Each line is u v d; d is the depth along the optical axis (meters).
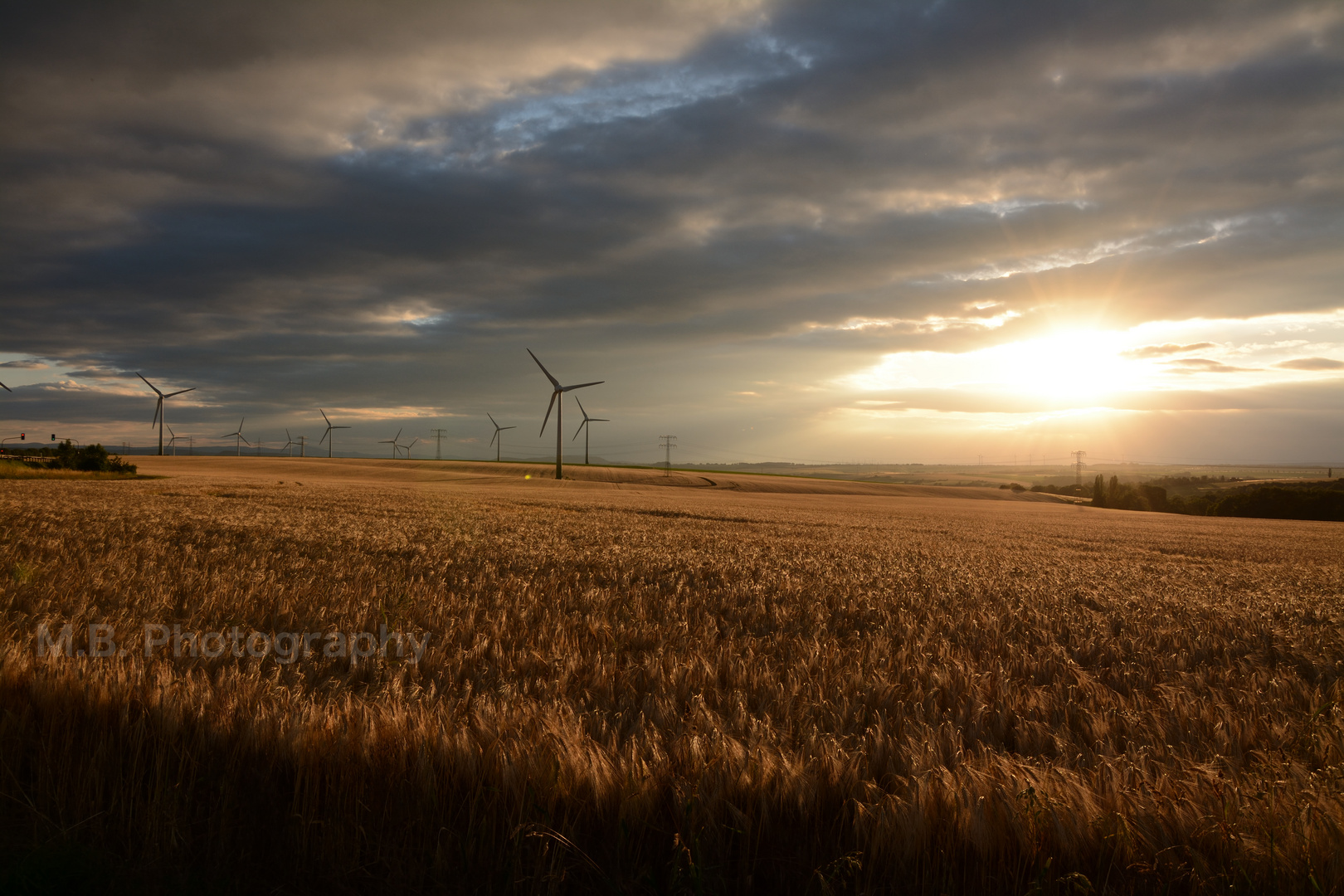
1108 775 4.14
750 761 4.01
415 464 130.25
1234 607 13.48
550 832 3.37
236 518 23.33
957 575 17.19
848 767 4.11
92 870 3.40
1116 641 9.34
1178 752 4.80
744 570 15.83
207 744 4.17
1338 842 3.39
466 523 26.69
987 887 3.38
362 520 25.34
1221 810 3.74
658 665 6.45
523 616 8.94
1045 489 192.38
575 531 26.00
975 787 3.82
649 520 36.44
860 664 7.08
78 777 3.87
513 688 5.50
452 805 3.78
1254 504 101.88
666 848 3.56
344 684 5.61
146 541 15.79
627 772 3.85
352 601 9.45
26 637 6.40
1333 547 40.97
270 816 3.80
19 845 3.59
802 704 5.52
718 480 119.81
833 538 30.20
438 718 4.49
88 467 70.12
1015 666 7.60
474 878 3.41
